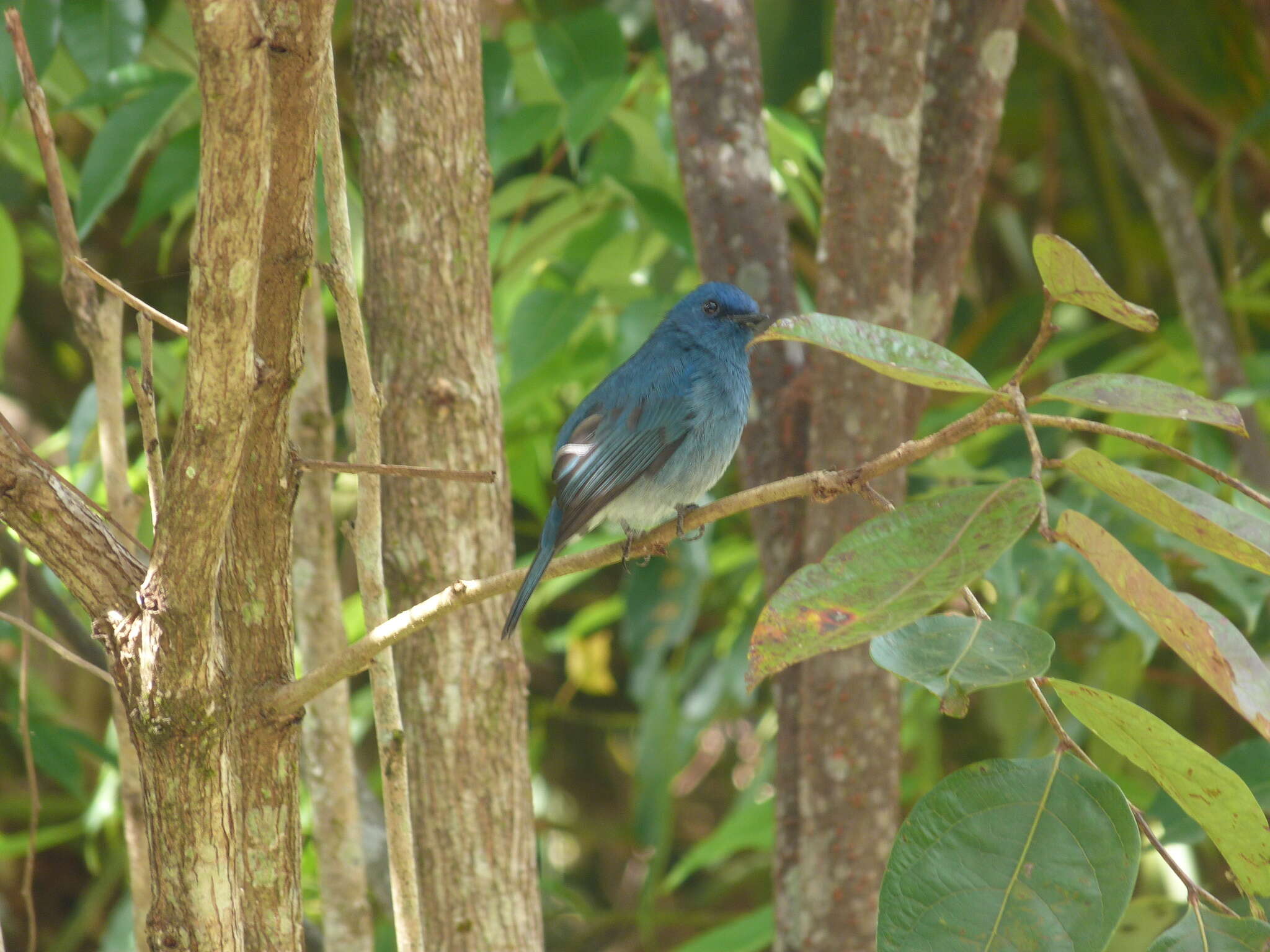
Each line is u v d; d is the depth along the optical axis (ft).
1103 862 14.07
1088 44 34.78
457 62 21.02
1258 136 43.32
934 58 27.20
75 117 43.09
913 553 13.11
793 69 44.62
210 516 12.78
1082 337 38.22
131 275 44.27
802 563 27.73
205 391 12.33
